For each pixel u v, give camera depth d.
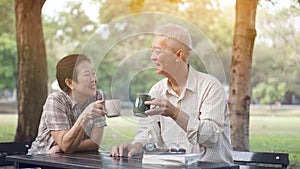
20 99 5.06
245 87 4.74
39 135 2.70
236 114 4.70
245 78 4.74
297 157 4.80
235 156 2.71
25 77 5.04
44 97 5.09
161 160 2.00
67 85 2.57
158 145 2.16
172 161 1.97
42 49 5.13
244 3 4.71
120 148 2.27
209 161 2.13
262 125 5.27
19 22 5.07
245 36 4.73
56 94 2.64
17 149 3.28
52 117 2.59
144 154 2.16
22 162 2.33
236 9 4.78
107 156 2.35
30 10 5.07
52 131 2.58
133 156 2.21
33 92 5.04
